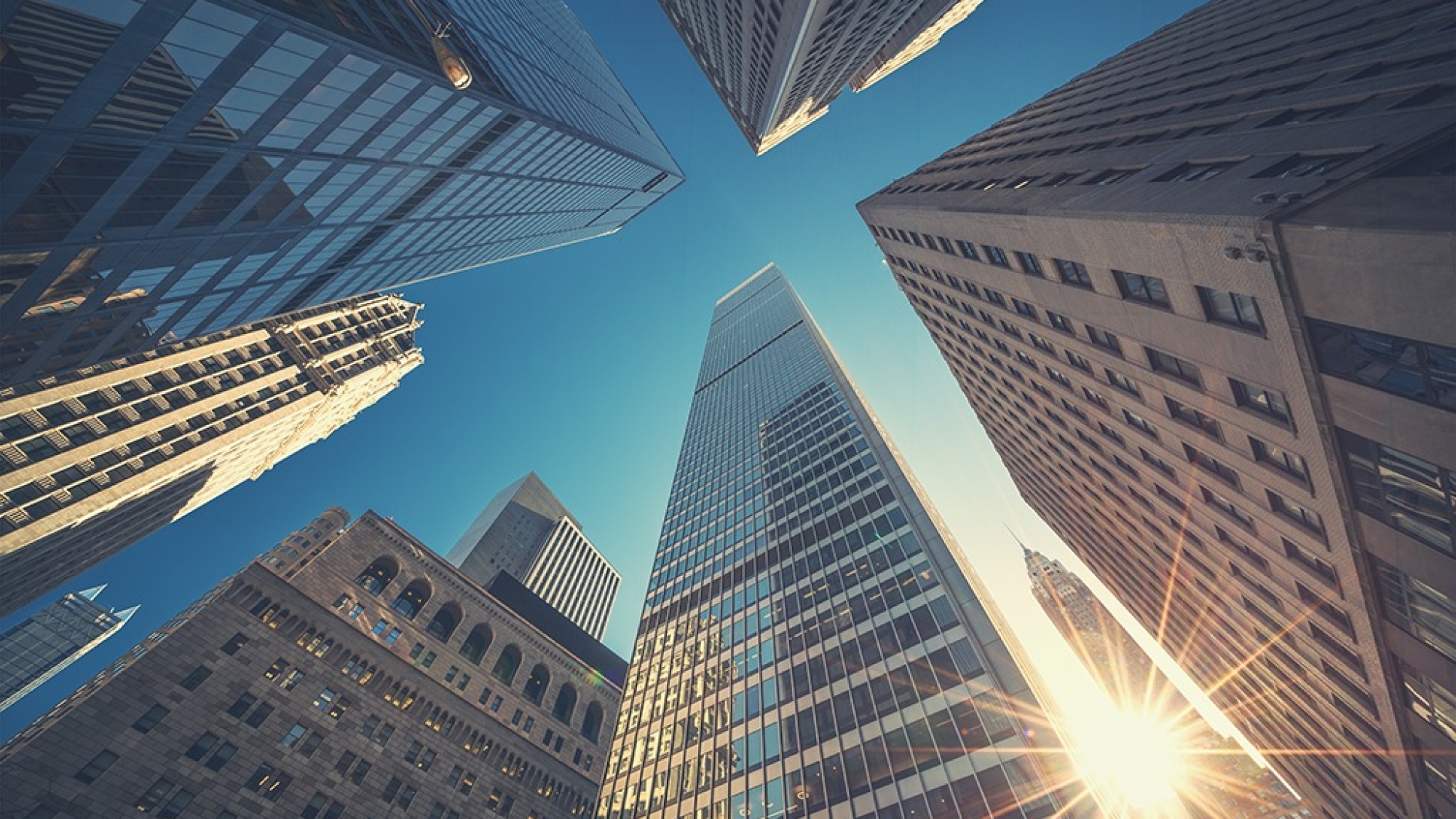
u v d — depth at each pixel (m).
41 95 18.95
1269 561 29.19
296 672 61.62
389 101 33.22
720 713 52.25
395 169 40.00
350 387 107.56
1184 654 62.56
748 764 45.16
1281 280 17.03
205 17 21.06
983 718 38.22
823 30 70.62
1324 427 19.11
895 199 50.91
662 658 66.06
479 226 62.94
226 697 54.69
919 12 109.75
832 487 77.81
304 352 100.25
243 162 28.77
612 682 107.94
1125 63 53.84
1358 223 14.30
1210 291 20.45
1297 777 53.47
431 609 83.69
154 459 69.62
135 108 21.84
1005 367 47.72
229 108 25.31
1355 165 15.90
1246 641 40.59
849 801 37.84
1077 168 30.73
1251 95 26.42
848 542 65.06
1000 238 31.97
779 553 71.06
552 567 195.00
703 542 85.75
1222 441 25.67
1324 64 24.20
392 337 126.12
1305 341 17.72
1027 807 32.22
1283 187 17.27
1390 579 21.19
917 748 38.59
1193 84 33.72
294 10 24.38
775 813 40.12
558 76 75.00
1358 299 15.31
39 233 23.16
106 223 25.23
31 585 80.69
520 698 84.31
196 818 46.66
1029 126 50.88
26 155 20.14
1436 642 20.86
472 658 84.62
